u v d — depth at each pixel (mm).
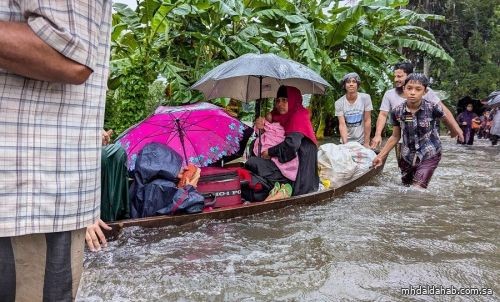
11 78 1041
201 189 4051
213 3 7754
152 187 3713
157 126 4473
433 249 3180
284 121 4898
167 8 7516
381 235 3488
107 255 3047
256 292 2484
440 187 5445
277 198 4398
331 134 12930
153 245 3258
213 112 4656
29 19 990
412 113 5199
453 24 25703
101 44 1203
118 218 3578
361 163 5938
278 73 4703
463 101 12055
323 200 4648
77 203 1146
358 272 2746
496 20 26594
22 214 1071
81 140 1149
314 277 2678
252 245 3266
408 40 12250
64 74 1023
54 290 1145
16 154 1058
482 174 6488
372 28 11906
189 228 3641
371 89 11883
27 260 1118
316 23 10578
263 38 9312
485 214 4156
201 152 4680
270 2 9617
